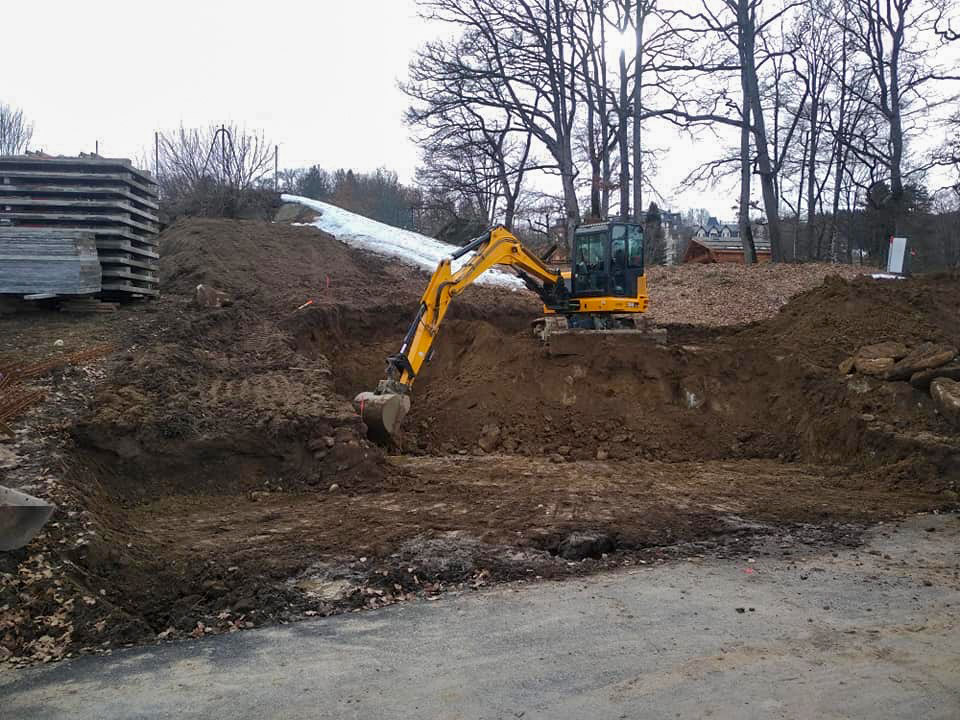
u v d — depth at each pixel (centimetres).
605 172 3522
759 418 1480
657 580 752
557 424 1472
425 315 1326
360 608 688
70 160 1428
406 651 590
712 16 3070
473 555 801
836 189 3862
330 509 980
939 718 471
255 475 1080
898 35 3250
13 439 947
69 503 786
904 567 791
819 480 1192
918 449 1195
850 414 1330
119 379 1148
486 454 1398
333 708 500
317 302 1705
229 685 536
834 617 651
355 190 5772
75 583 672
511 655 579
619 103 3359
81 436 1000
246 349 1434
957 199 3909
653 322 1872
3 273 1327
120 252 1472
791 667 549
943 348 1352
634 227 1648
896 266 2377
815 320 1625
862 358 1417
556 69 3472
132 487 1011
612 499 1041
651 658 569
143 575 721
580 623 642
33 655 589
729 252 4247
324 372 1359
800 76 3391
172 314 1472
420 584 743
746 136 3177
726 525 935
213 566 741
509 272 2439
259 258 2002
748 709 486
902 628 623
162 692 526
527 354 1562
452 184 4003
